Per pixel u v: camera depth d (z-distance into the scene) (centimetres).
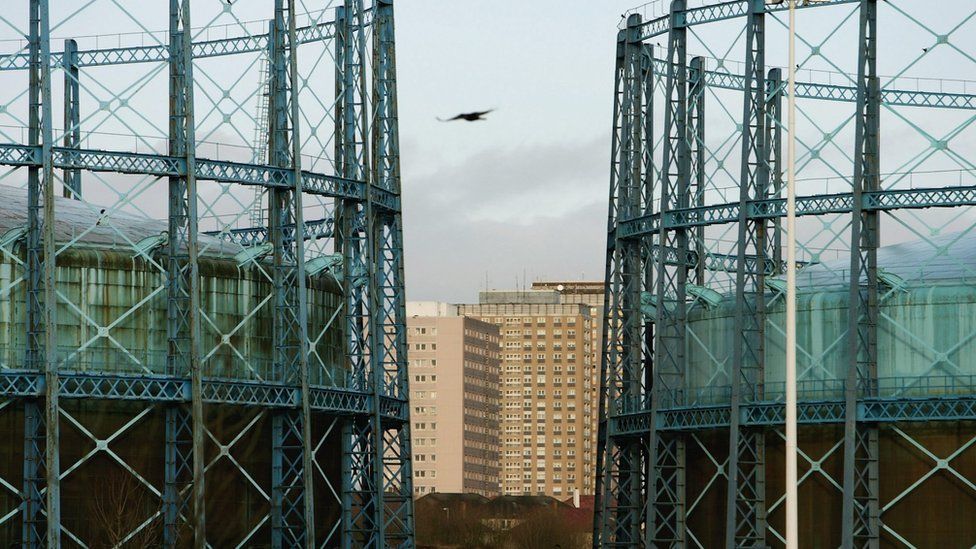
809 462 7250
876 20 7219
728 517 7094
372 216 7581
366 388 7469
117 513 6494
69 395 6462
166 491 6694
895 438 7069
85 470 6662
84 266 6838
